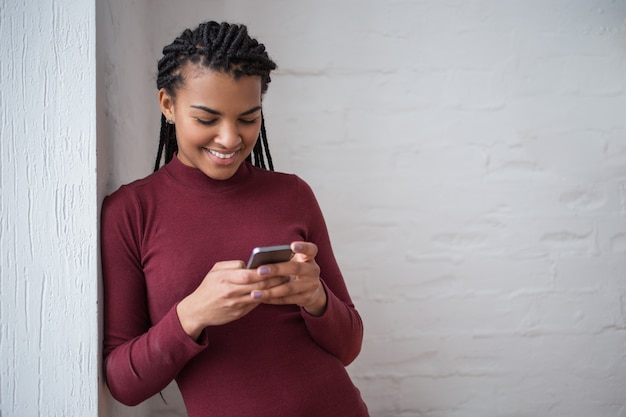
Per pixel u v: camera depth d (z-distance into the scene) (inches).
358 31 62.1
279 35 61.3
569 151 63.9
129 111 47.7
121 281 35.4
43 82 34.7
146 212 35.9
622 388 64.5
